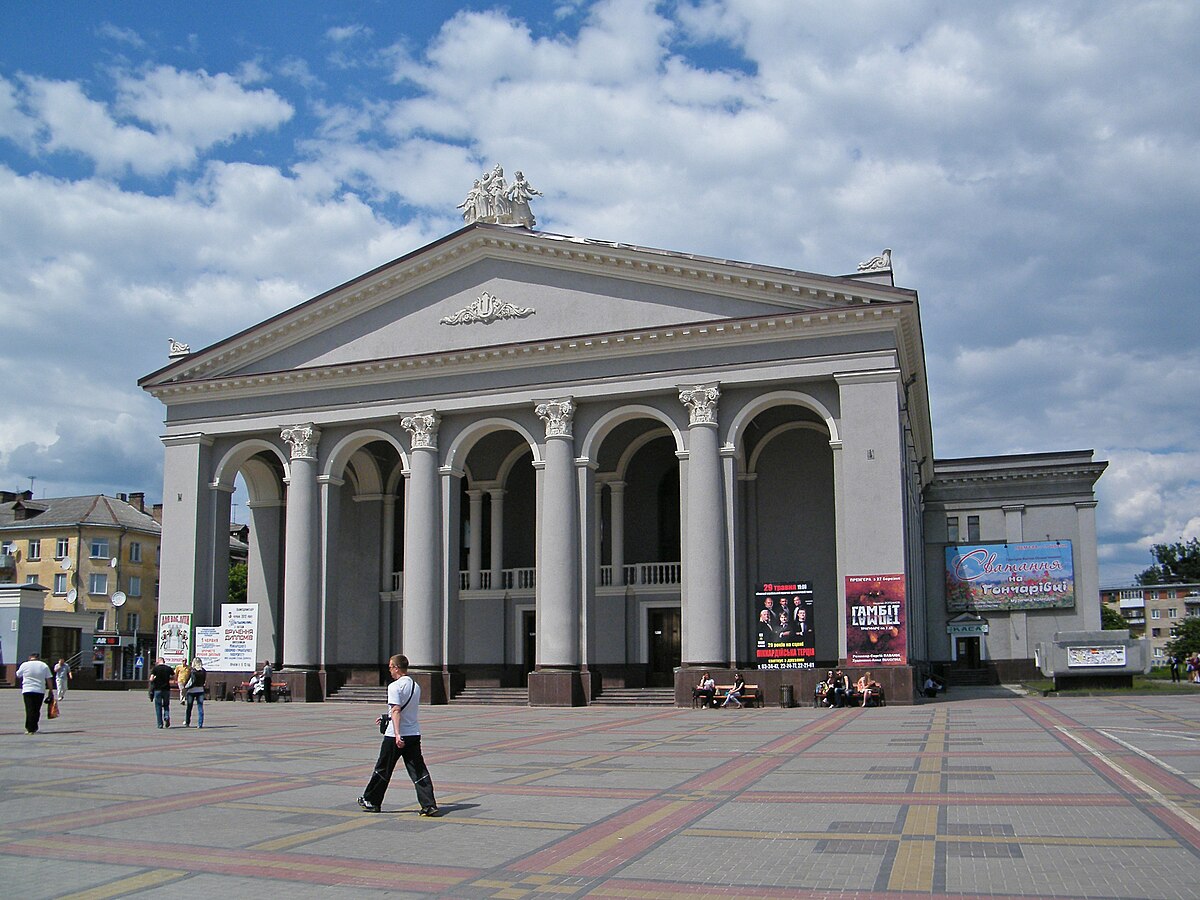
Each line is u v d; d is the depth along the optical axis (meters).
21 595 48.88
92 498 74.94
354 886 9.08
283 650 41.19
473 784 14.94
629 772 15.98
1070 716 24.80
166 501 40.66
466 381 37.06
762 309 33.78
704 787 14.19
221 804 13.36
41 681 24.06
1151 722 22.44
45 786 15.08
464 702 36.06
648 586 38.56
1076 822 10.96
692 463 33.66
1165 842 9.91
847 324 32.59
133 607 72.25
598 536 39.69
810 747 19.03
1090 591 54.44
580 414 35.88
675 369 34.34
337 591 39.00
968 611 55.25
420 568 36.56
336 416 38.66
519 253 37.06
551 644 34.44
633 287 35.44
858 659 31.27
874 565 31.41
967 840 10.22
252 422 39.88
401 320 38.41
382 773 12.45
